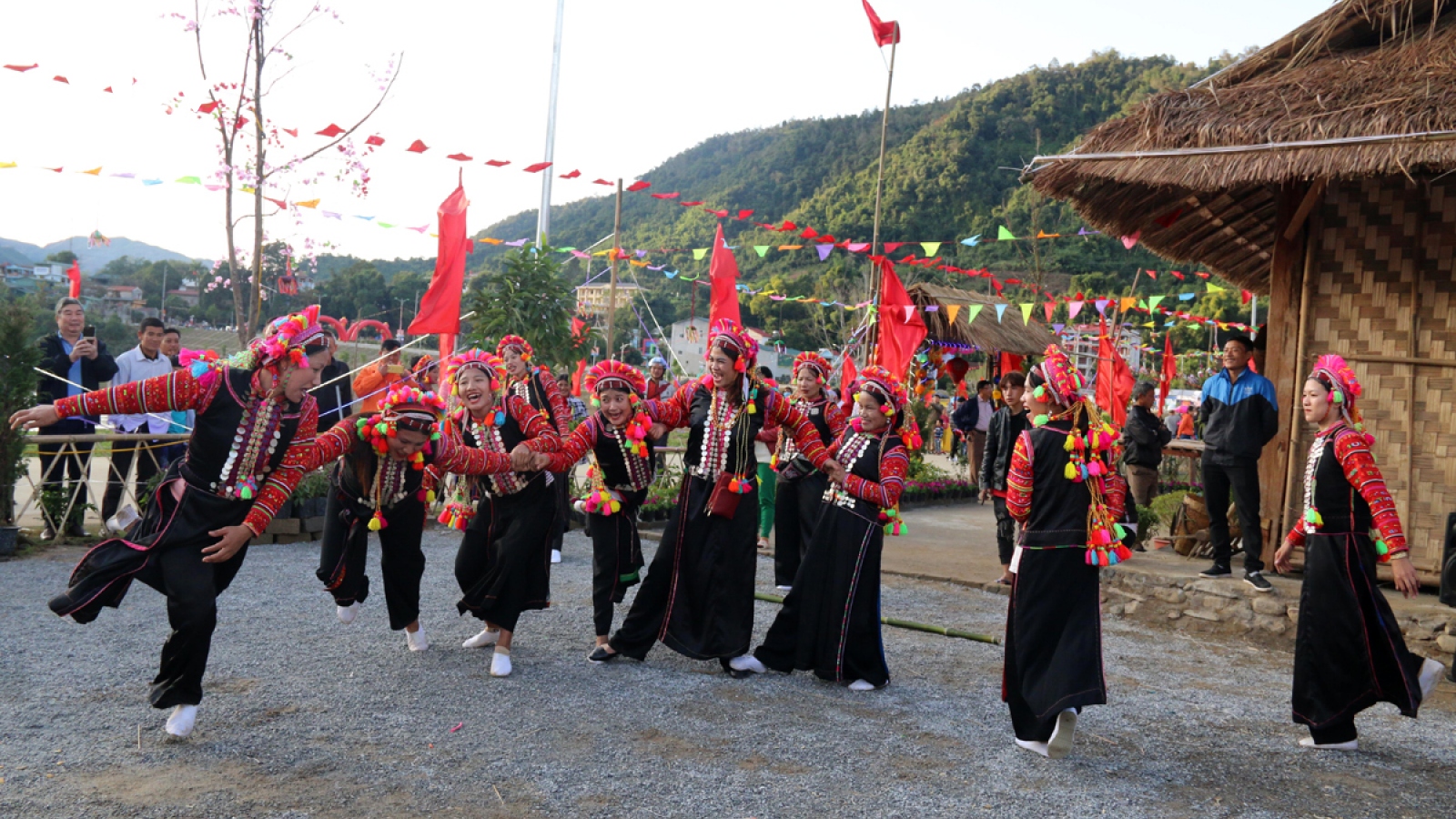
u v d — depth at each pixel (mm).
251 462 3854
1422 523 6598
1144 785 3855
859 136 84938
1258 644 6465
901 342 11133
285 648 5227
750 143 106000
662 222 76250
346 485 4898
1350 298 6859
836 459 5270
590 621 6254
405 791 3465
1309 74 6781
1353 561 4340
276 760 3686
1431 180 6082
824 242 9625
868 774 3836
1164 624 6895
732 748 4059
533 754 3877
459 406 5410
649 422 5184
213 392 3795
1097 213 7867
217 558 3783
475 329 12094
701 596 5238
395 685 4684
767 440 6520
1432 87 5965
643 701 4648
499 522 5125
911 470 15344
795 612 5219
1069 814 3523
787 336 41531
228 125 9891
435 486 5133
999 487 7789
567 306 12195
